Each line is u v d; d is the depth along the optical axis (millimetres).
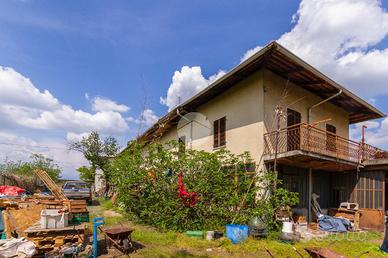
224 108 12719
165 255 6371
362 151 11820
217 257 6375
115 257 6078
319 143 11203
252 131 10781
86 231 7277
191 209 9172
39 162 26344
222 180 9766
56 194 12578
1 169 25281
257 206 9133
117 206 14094
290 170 11172
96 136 24750
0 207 9547
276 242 7625
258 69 10812
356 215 10977
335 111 14484
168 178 9922
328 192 12898
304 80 11531
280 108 10227
